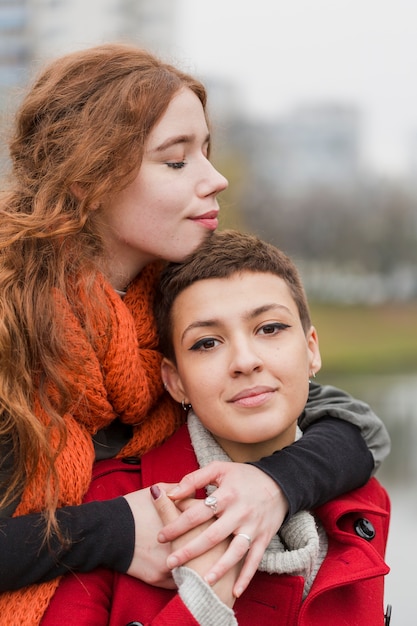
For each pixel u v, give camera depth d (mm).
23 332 1384
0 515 1339
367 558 1360
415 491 5418
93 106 1479
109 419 1427
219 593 1215
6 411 1361
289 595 1311
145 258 1535
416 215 34000
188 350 1416
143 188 1455
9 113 1662
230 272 1417
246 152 31797
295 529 1352
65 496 1318
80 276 1424
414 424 8383
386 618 1489
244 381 1359
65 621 1271
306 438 1476
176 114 1475
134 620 1293
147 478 1438
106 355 1404
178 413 1559
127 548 1279
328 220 33531
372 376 15383
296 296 1473
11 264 1426
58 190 1475
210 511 1254
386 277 31469
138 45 1704
